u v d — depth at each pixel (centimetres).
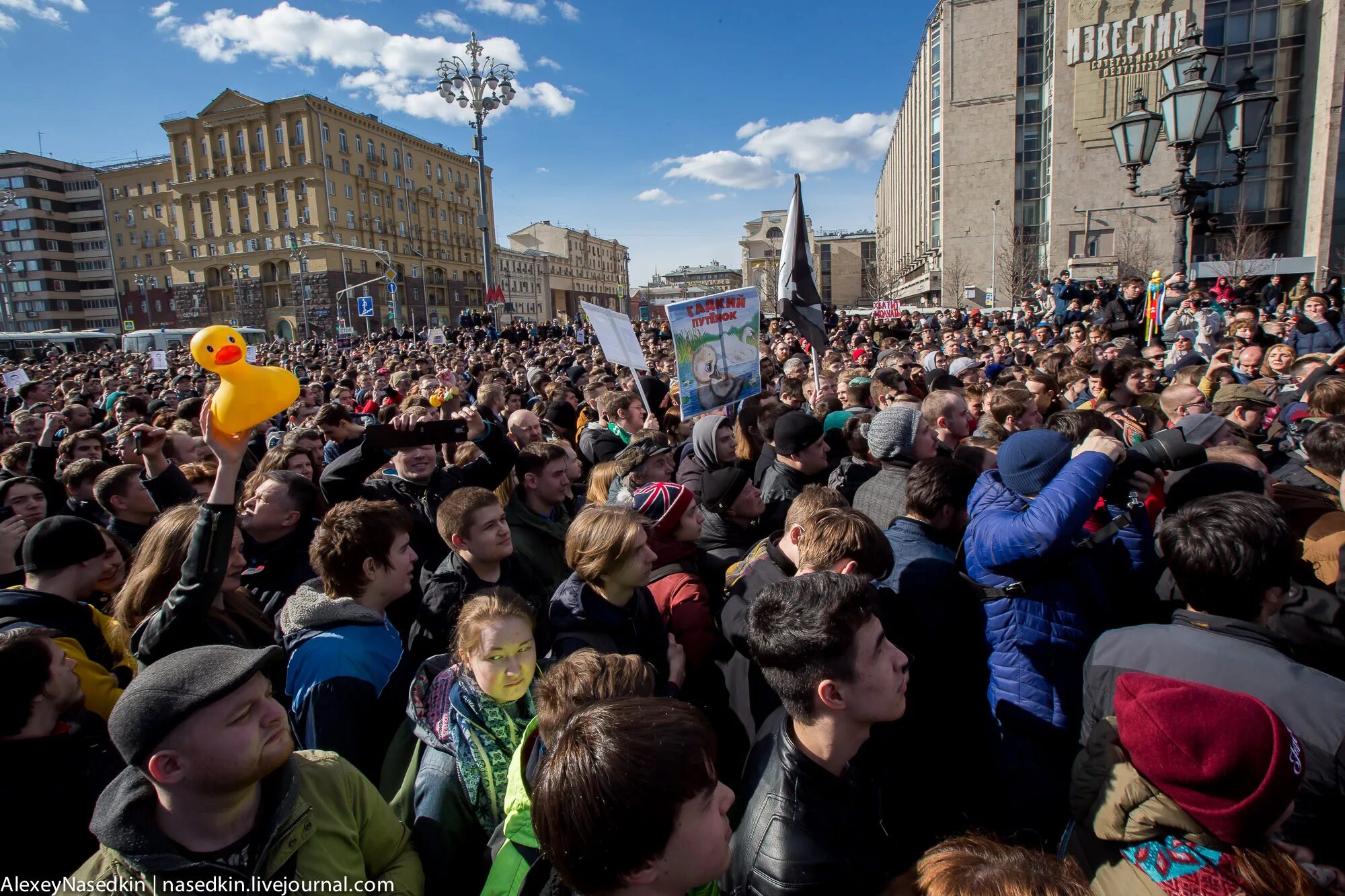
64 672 201
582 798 124
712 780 131
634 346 654
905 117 6719
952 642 245
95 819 147
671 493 301
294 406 732
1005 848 131
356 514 243
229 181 6694
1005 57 4516
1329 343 734
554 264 10675
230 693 144
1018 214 4566
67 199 8912
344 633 228
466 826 197
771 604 175
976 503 253
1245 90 623
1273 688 163
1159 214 3875
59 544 264
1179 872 134
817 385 655
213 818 148
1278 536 173
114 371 1773
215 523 200
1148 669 179
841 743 166
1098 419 330
